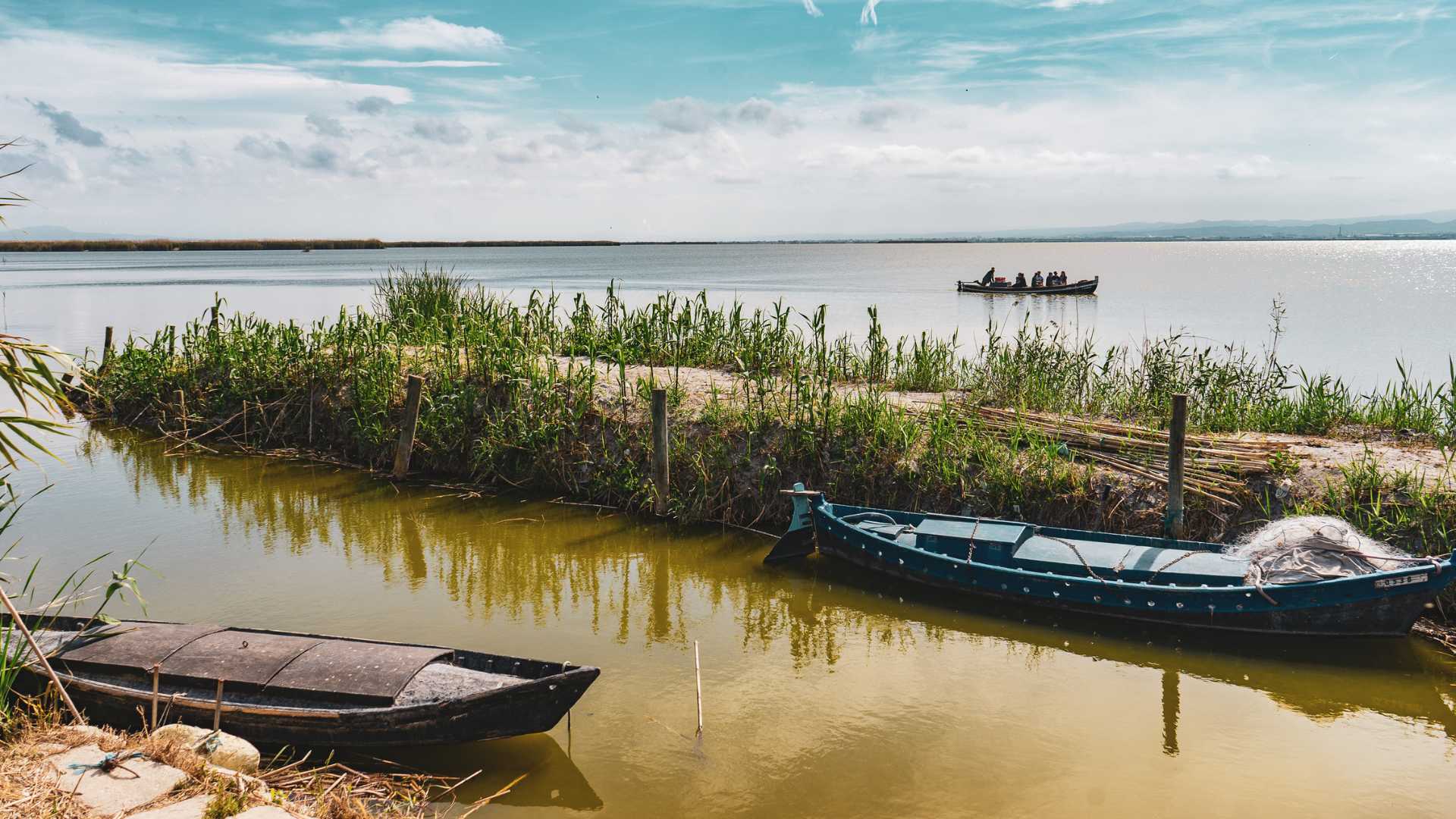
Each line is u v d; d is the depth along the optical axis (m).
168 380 23.83
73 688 8.90
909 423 16.80
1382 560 11.56
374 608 13.04
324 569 14.60
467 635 12.17
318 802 7.77
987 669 11.51
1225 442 15.44
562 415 18.53
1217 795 8.78
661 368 22.34
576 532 16.41
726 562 15.18
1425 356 31.94
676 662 11.58
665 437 16.58
